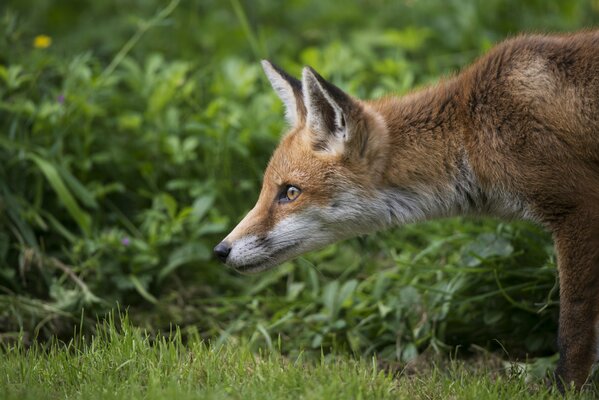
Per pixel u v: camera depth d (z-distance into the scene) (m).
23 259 11.59
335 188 9.88
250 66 15.31
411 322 11.04
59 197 12.47
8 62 13.37
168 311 11.77
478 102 9.62
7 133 12.72
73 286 11.70
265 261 10.02
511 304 10.76
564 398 8.53
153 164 13.40
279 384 8.28
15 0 17.81
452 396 8.59
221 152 13.27
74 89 13.04
